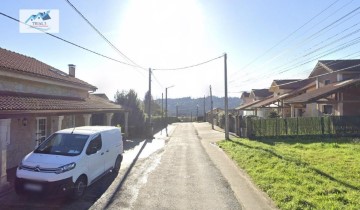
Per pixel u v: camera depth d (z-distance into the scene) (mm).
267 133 23938
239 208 7824
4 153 9305
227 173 12062
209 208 7844
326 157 14164
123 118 32062
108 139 11477
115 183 10461
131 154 17781
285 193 8461
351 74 28797
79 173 8750
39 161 8539
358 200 7766
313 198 8000
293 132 23703
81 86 21078
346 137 22281
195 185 10156
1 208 7781
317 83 32469
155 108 78188
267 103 35344
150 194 9109
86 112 16250
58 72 21172
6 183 9375
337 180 9875
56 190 8086
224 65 25484
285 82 43031
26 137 14391
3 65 12750
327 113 28922
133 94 35375
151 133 30953
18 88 14391
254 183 10156
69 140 9750
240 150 17297
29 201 8367
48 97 15914
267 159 13680
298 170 11273
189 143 24453
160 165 13984
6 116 9445
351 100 24750
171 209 7781
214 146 21766
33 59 21016
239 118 27812
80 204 8188
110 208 7855
